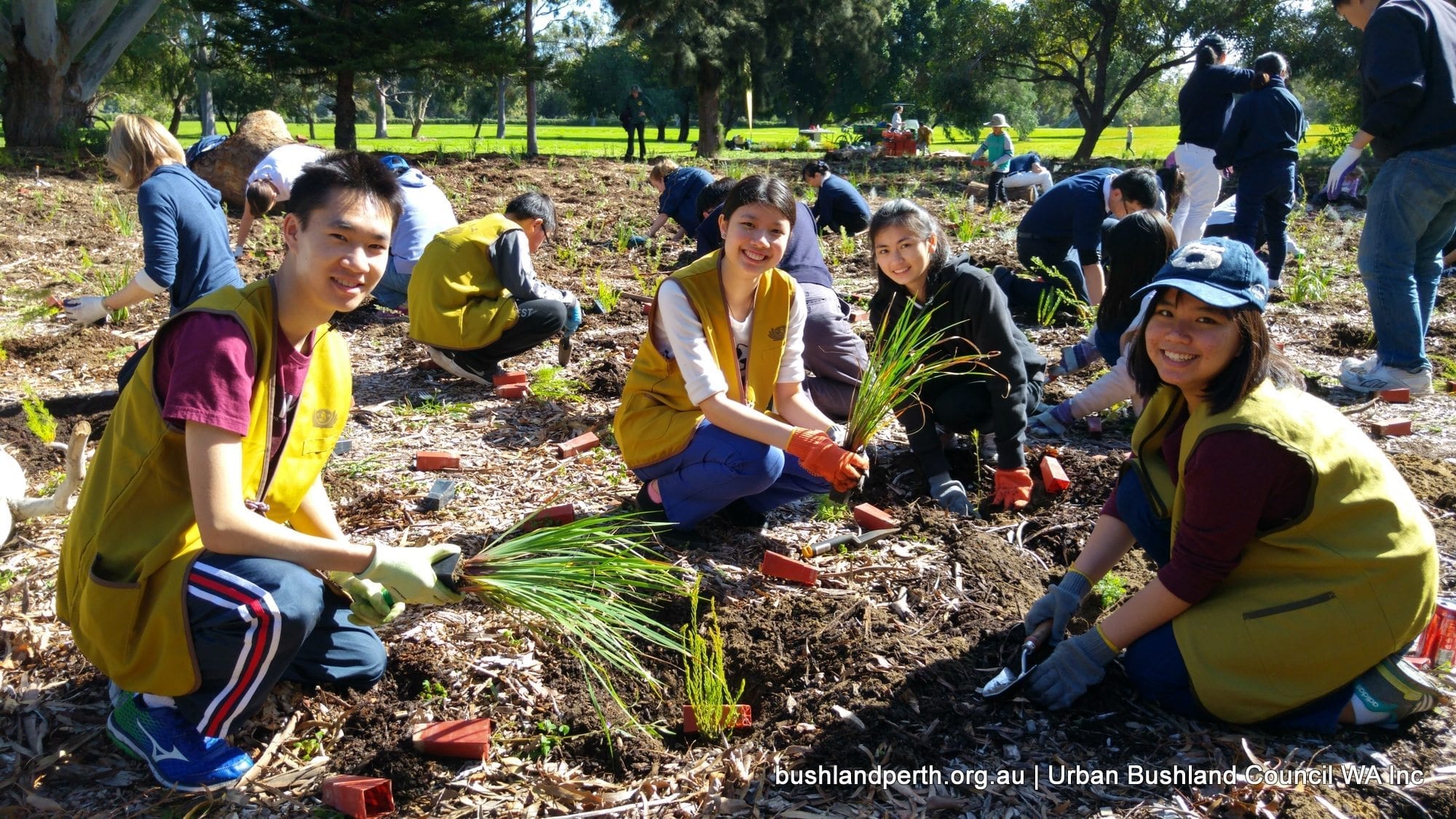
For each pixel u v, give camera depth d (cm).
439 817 259
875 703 293
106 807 259
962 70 3131
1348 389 555
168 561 256
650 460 374
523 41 2855
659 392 374
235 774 268
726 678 319
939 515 405
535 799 265
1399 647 265
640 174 1597
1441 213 527
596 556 284
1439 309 722
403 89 8300
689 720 290
